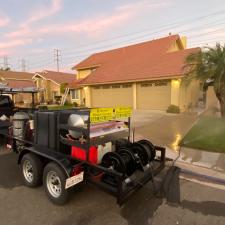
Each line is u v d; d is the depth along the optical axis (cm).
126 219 362
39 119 470
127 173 405
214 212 383
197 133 922
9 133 635
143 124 1226
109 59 2811
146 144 470
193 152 700
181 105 1706
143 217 368
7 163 610
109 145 441
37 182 456
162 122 1273
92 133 399
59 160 398
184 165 598
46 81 3288
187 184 486
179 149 719
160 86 1830
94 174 384
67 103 2684
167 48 2334
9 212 378
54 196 404
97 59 3012
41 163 454
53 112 457
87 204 405
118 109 446
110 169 361
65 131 438
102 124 421
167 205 404
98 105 2383
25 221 354
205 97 1656
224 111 1158
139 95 1991
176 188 468
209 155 671
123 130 469
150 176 418
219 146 730
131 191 363
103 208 392
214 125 1067
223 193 448
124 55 2700
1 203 407
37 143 479
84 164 388
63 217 365
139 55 2478
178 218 366
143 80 1855
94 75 2464
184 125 1152
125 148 441
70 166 386
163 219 363
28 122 528
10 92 788
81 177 388
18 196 432
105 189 361
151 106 1911
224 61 1048
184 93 1709
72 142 411
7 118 729
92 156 398
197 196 436
